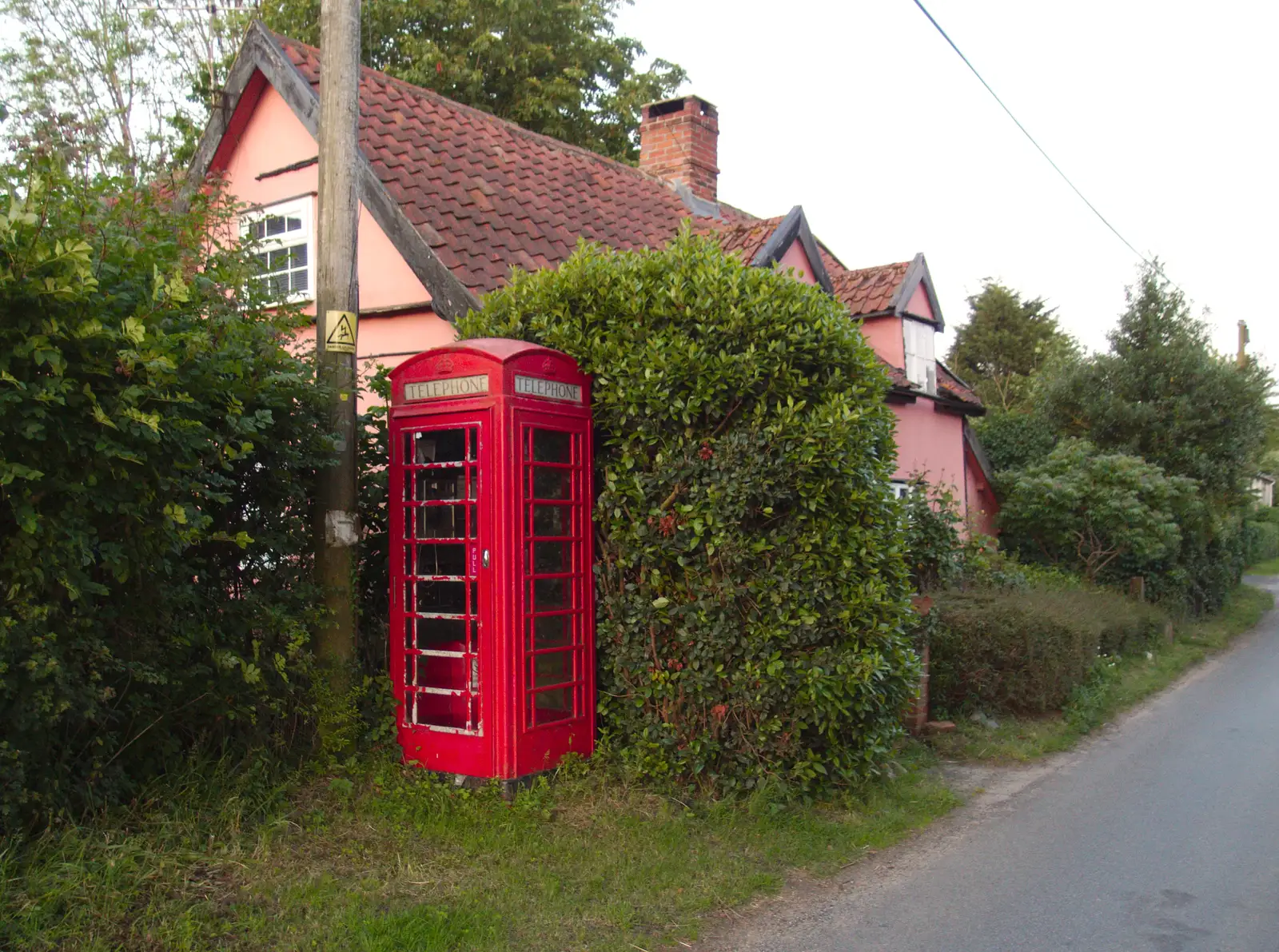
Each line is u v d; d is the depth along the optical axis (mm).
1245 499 19766
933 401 16141
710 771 6527
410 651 6312
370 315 10234
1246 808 7113
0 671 4152
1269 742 9250
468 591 6109
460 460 6195
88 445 4434
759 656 6371
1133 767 8375
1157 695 11945
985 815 6988
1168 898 5438
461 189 11188
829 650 6355
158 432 4445
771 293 6570
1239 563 24328
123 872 4453
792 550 6430
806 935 4848
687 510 6344
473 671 6074
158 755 5289
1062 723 9852
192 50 18109
